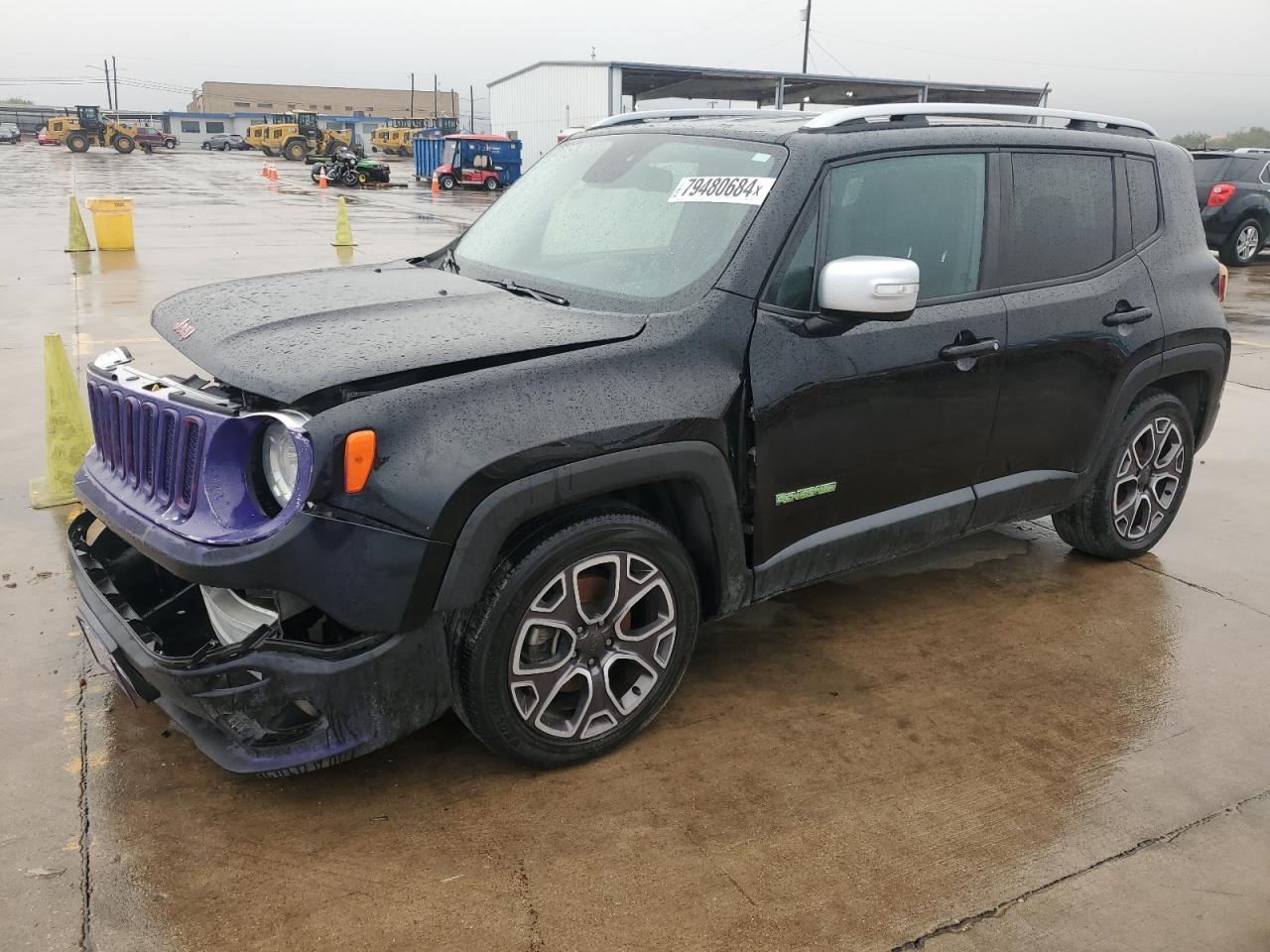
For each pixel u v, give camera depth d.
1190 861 2.60
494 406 2.49
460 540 2.44
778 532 3.10
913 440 3.35
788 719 3.18
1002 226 3.55
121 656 2.59
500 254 3.56
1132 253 4.02
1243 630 3.91
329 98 129.38
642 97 48.31
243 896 2.36
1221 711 3.32
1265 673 3.58
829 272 2.87
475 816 2.66
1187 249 4.26
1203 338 4.25
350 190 33.69
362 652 2.45
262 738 2.45
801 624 3.86
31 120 93.44
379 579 2.37
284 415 2.32
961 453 3.52
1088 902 2.44
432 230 19.05
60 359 4.67
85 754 2.88
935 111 3.47
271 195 28.67
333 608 2.35
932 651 3.67
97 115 63.31
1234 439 6.51
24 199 23.98
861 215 3.19
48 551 4.22
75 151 63.03
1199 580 4.36
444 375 2.50
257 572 2.31
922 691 3.38
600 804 2.73
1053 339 3.66
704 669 3.49
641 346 2.77
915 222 3.32
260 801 2.70
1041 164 3.70
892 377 3.21
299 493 2.30
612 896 2.40
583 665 2.80
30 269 12.16
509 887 2.42
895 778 2.90
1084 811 2.78
